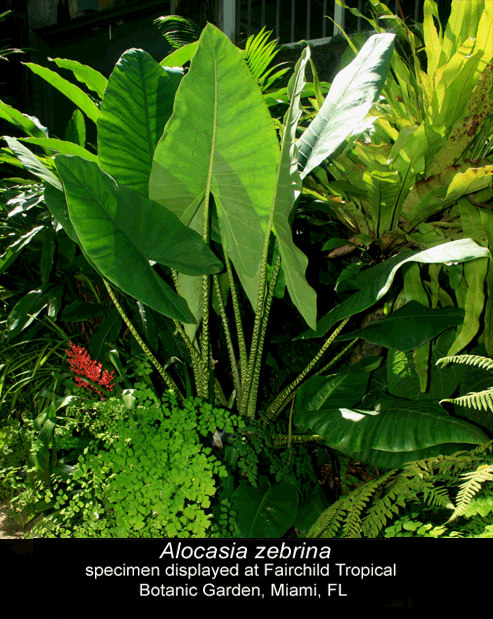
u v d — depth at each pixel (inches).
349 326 101.4
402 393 77.6
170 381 79.0
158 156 62.1
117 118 67.3
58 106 264.1
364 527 55.3
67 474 75.2
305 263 57.6
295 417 79.8
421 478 56.9
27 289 101.7
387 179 63.8
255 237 68.3
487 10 56.6
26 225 104.1
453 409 77.1
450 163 69.6
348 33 151.6
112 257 54.1
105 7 233.6
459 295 70.9
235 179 64.1
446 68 61.9
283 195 60.2
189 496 59.7
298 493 70.9
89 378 75.4
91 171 54.4
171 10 190.2
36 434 77.0
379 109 76.9
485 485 54.6
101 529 61.3
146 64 70.4
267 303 74.7
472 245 48.7
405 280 72.7
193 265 62.1
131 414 67.8
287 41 235.5
